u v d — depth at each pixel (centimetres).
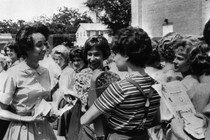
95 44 442
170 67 477
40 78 374
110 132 303
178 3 3284
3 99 347
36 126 368
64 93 437
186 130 343
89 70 471
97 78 323
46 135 376
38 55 360
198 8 3044
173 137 380
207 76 380
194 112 355
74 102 422
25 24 364
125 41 294
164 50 469
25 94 356
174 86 365
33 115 363
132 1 3872
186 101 360
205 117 299
